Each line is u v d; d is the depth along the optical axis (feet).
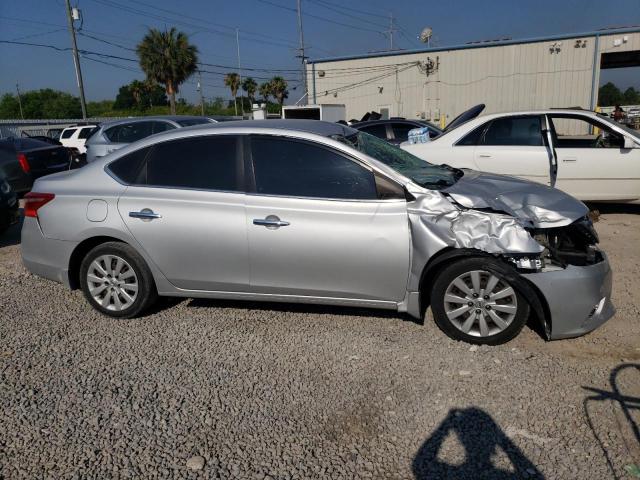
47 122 112.68
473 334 12.78
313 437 9.72
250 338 13.74
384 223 12.59
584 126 24.89
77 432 10.07
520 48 97.40
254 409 10.64
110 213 14.38
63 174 15.71
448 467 8.83
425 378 11.51
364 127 41.16
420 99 107.24
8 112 232.32
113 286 14.92
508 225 11.94
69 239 14.83
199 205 13.73
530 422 9.89
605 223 24.41
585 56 93.71
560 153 24.09
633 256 19.31
